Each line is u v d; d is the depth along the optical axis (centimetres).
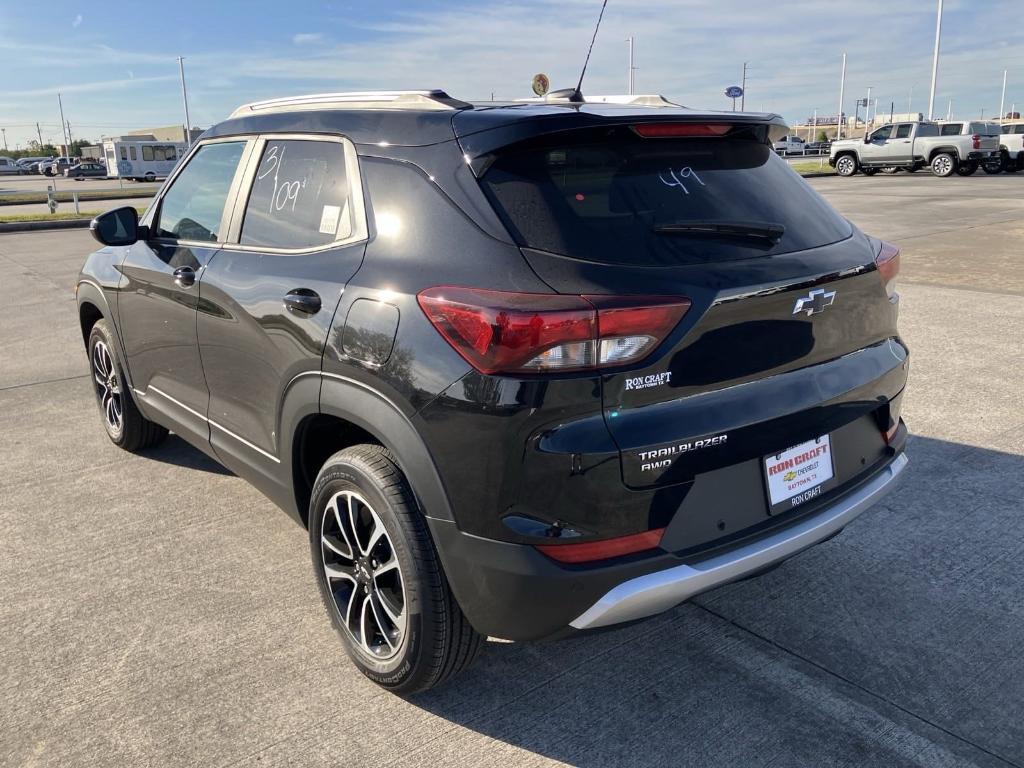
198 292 335
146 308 388
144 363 409
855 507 262
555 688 272
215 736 251
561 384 207
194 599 326
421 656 247
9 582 339
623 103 289
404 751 244
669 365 215
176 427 394
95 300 446
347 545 273
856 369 265
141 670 282
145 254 390
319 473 273
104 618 313
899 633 296
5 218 2147
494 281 216
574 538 214
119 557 359
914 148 2992
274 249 299
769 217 251
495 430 212
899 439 291
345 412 253
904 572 335
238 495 422
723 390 228
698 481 225
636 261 217
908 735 247
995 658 281
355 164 270
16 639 300
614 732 251
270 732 252
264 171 317
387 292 238
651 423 215
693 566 226
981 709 257
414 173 248
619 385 210
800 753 241
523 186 226
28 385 625
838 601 316
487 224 225
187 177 374
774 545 238
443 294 222
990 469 425
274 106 333
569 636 231
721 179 252
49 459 475
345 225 269
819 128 11119
